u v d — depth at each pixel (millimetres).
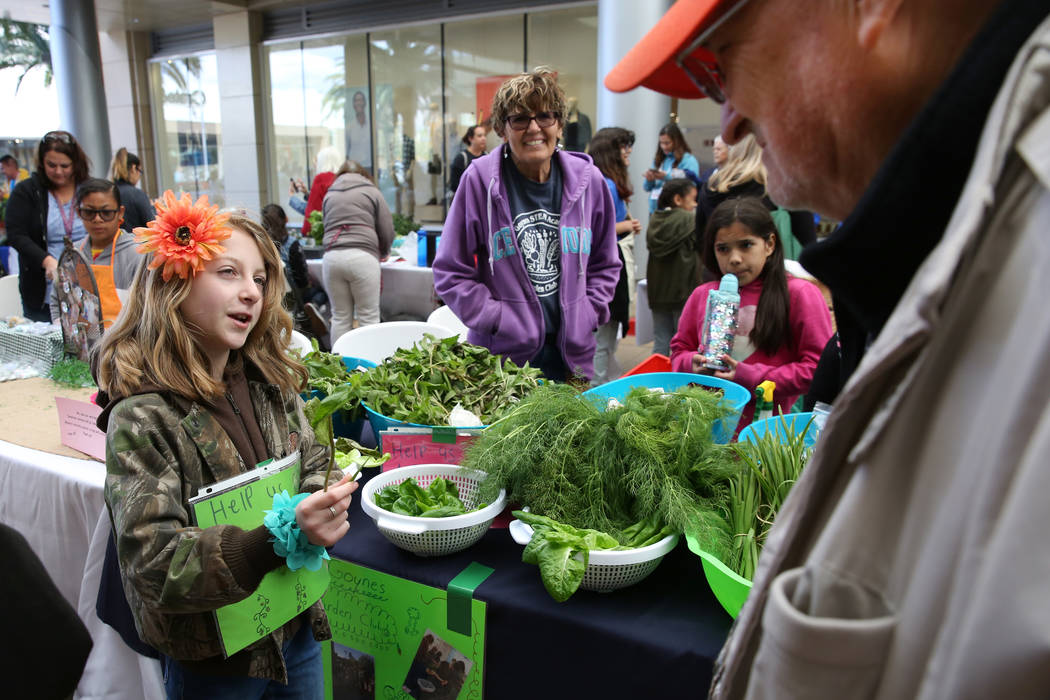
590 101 7949
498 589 1181
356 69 9469
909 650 414
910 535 423
